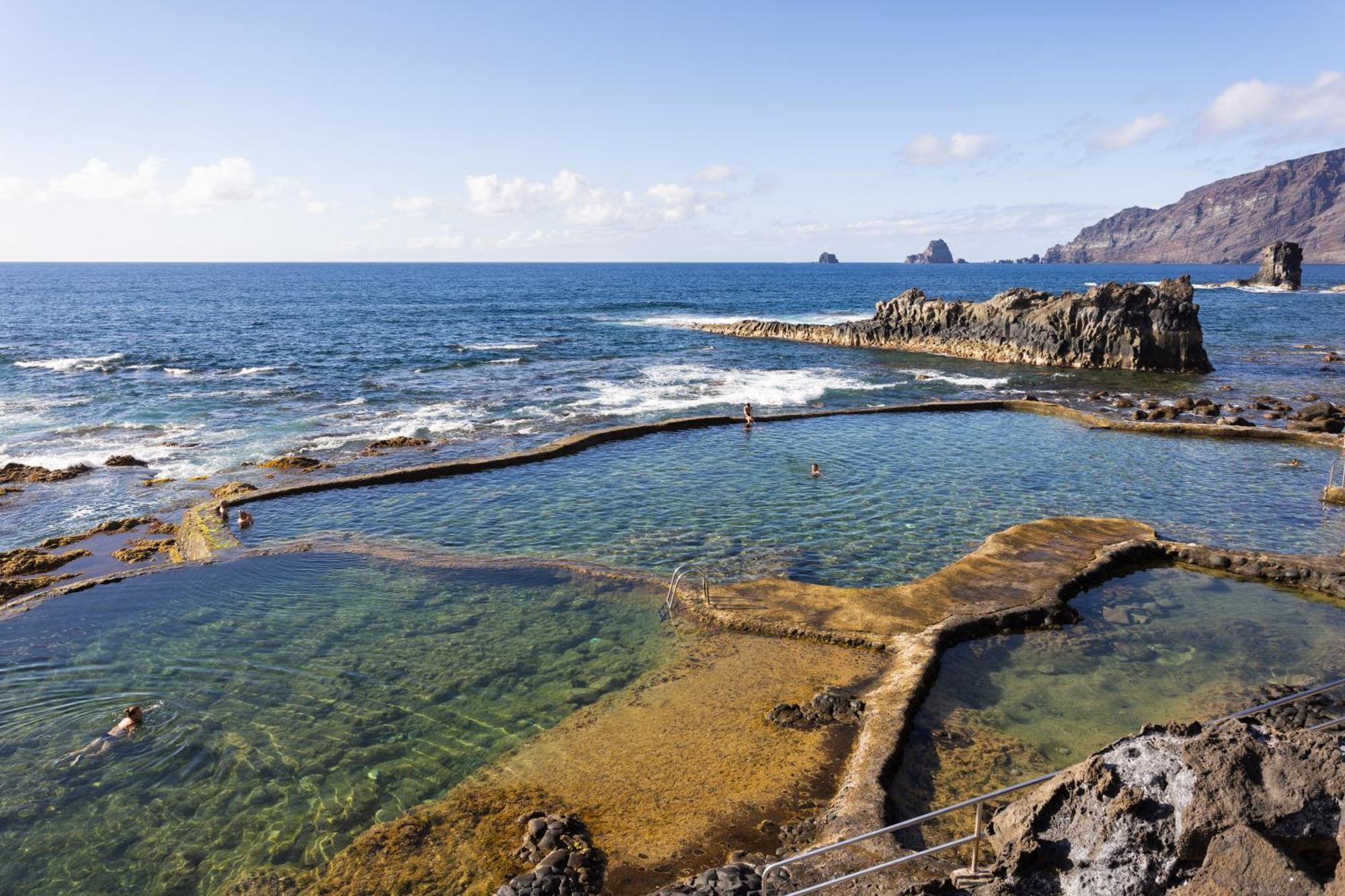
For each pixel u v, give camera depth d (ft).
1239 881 22.80
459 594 63.10
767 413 136.46
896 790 39.29
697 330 263.70
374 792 39.68
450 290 517.14
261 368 172.76
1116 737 43.91
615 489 91.35
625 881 33.30
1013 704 47.37
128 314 309.22
